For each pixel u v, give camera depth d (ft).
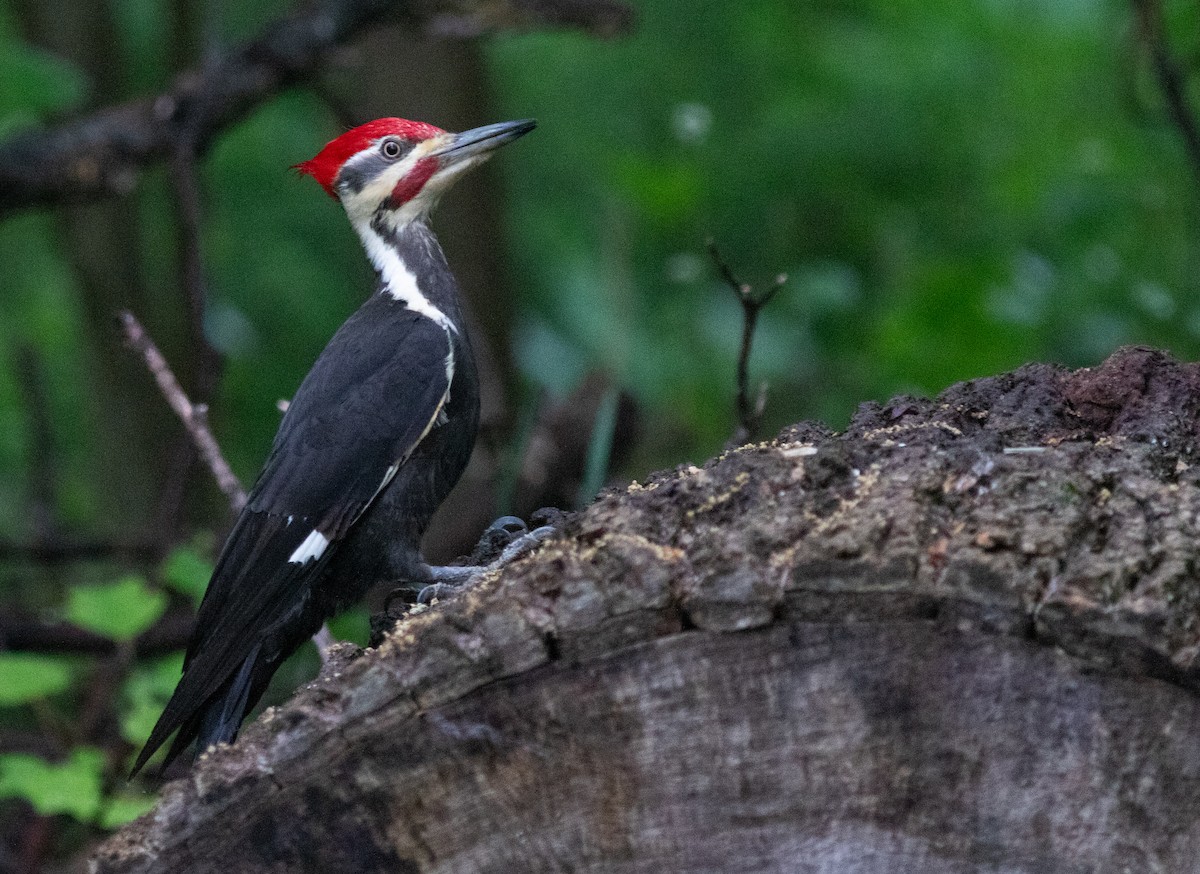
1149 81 45.44
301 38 40.63
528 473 40.78
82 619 30.50
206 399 35.68
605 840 14.78
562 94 59.88
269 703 33.58
